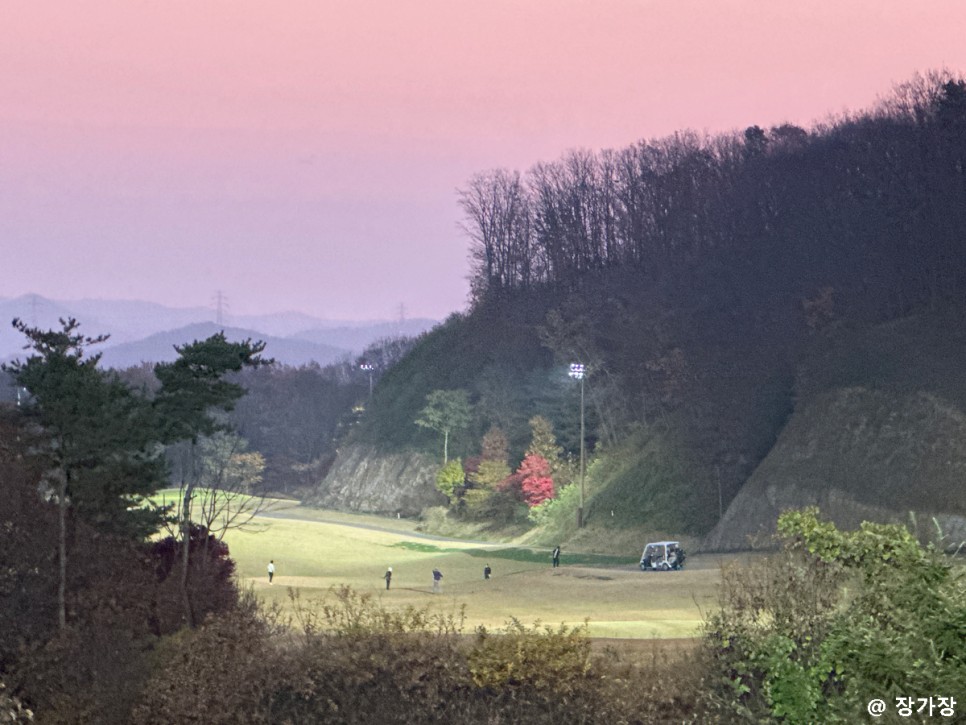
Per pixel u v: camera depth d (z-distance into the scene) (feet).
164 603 96.12
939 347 314.14
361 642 71.46
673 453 353.10
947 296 377.30
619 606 168.14
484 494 422.41
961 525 250.37
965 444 272.31
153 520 105.29
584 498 367.45
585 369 429.38
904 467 277.44
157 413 108.58
